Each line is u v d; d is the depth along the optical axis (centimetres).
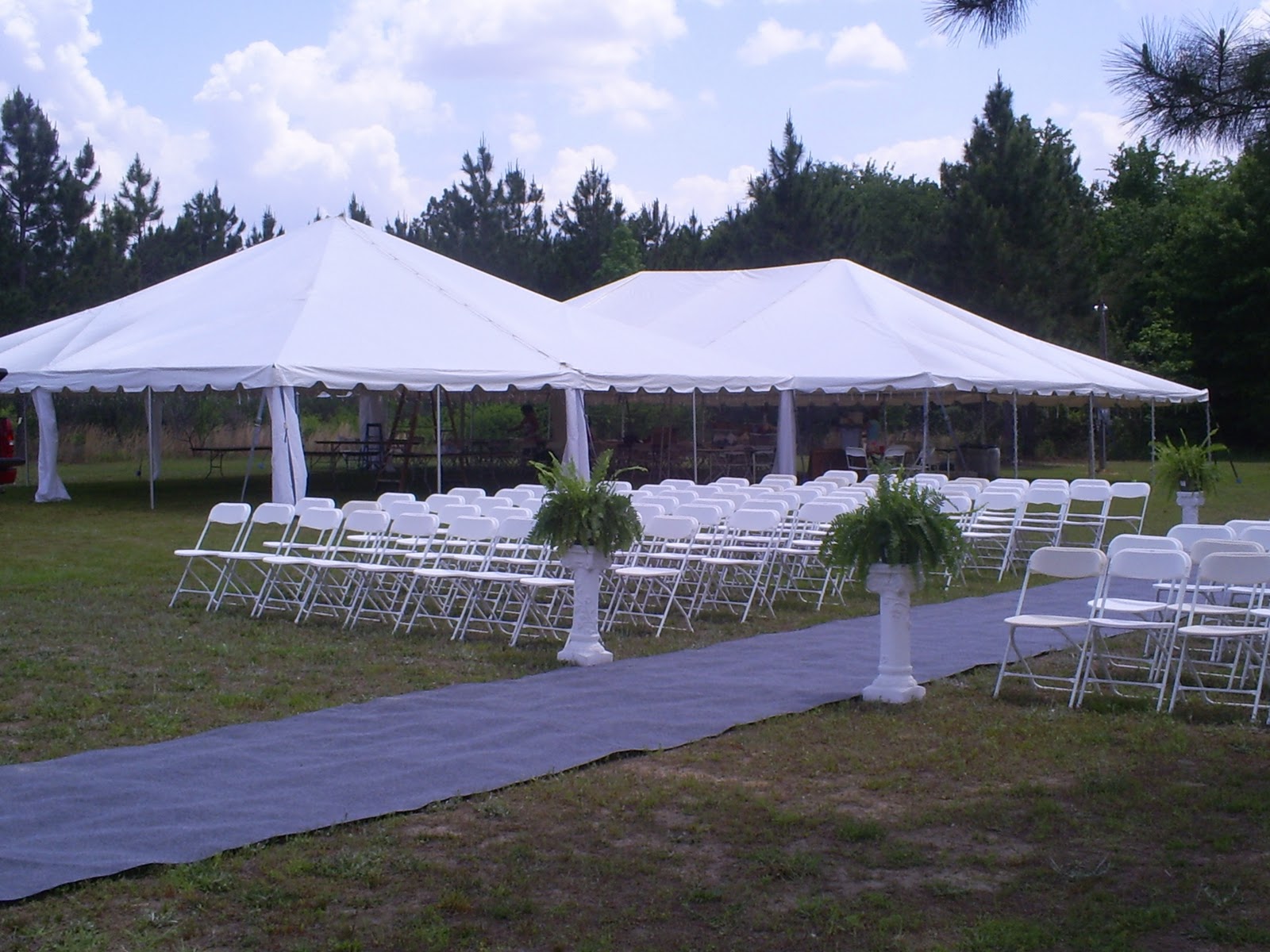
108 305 1742
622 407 2623
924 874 383
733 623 833
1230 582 600
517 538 818
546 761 498
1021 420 3020
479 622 840
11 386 1432
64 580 980
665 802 450
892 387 1698
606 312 2200
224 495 1700
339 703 602
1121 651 737
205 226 4072
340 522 898
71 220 2942
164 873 381
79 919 349
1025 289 2836
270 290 1568
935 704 597
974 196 2884
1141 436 3127
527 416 2058
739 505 1062
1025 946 329
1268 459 3042
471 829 423
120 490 1792
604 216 3959
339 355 1370
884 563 603
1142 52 483
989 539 1138
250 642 760
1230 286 3162
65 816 430
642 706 589
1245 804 439
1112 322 3272
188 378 1339
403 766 490
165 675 661
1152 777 479
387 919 352
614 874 382
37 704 591
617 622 838
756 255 3300
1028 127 2983
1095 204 3819
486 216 3775
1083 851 400
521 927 345
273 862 391
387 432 2500
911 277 3008
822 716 574
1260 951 325
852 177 5072
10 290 2680
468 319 1559
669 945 334
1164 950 328
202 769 486
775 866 387
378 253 1712
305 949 331
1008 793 460
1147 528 1452
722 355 1803
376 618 858
